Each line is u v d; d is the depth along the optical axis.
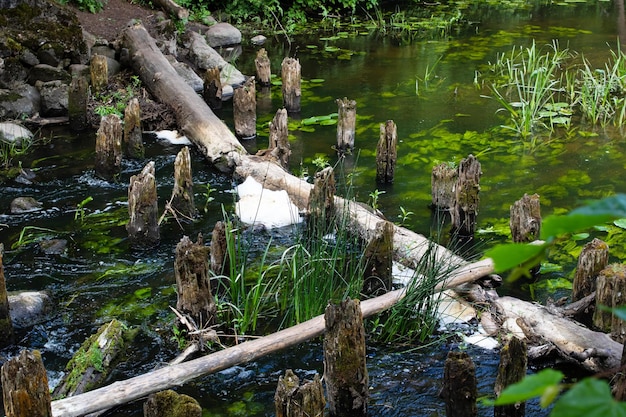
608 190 7.11
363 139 8.59
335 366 4.11
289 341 4.61
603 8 15.83
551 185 7.26
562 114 9.27
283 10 14.94
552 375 0.70
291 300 5.18
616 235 6.21
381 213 6.59
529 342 4.69
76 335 4.94
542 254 0.77
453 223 6.36
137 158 7.92
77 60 9.80
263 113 9.59
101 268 5.77
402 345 4.81
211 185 7.35
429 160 7.96
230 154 7.62
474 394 3.88
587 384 0.66
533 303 5.05
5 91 8.98
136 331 4.98
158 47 10.80
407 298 4.84
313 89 10.50
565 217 0.71
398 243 5.86
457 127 8.95
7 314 4.79
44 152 8.06
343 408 4.17
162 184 7.34
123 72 9.91
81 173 7.55
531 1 16.86
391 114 9.42
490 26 14.30
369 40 13.39
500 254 0.77
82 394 4.09
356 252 5.87
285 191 6.94
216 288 5.50
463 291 5.25
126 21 11.41
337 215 6.12
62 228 6.41
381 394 4.36
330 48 12.62
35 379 3.64
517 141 8.48
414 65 11.66
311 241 5.79
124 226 6.47
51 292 5.39
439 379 4.48
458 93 10.24
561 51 12.16
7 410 3.68
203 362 4.41
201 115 8.31
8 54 9.18
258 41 13.09
